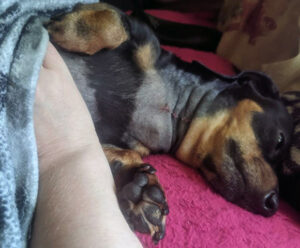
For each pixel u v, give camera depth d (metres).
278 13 0.53
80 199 0.19
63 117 0.24
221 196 0.36
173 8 0.79
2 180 0.18
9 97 0.22
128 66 0.35
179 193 0.33
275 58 0.53
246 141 0.37
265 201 0.34
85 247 0.17
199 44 0.65
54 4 0.33
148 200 0.26
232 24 0.62
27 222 0.20
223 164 0.36
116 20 0.34
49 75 0.26
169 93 0.38
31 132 0.22
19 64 0.23
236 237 0.30
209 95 0.38
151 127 0.36
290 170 0.38
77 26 0.32
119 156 0.31
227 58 0.62
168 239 0.28
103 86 0.34
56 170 0.21
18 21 0.25
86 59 0.34
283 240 0.31
